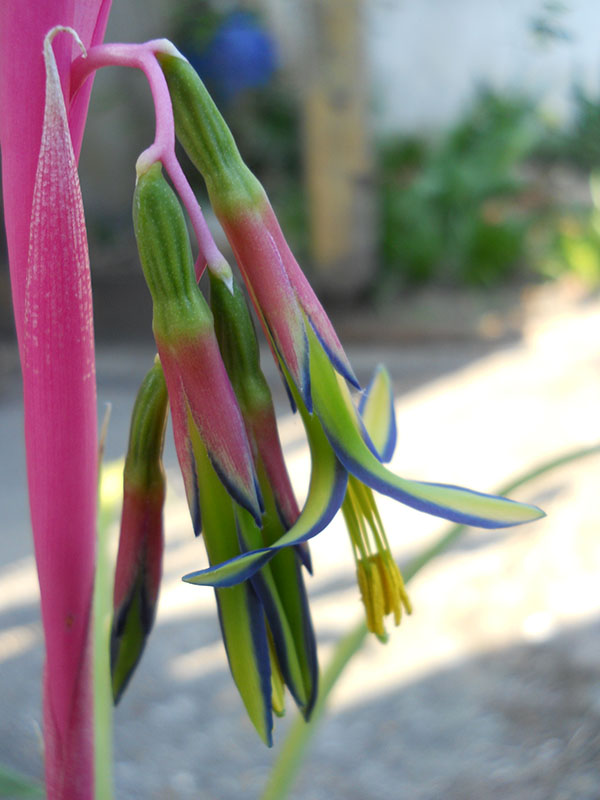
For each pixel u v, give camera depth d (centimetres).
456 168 109
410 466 65
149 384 12
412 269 101
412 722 41
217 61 104
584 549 52
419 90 134
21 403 79
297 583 12
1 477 67
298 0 91
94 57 10
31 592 53
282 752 18
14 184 11
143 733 42
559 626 46
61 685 13
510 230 103
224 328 11
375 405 13
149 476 12
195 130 10
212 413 11
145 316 97
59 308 11
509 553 53
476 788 38
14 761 39
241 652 12
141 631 13
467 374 81
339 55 89
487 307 95
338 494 11
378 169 111
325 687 18
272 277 11
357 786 38
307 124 94
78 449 11
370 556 12
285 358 11
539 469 17
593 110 123
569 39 61
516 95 121
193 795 39
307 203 99
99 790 17
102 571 17
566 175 127
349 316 94
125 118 127
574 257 102
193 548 55
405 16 130
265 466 12
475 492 11
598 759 38
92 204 128
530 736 40
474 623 47
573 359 82
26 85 11
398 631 47
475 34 130
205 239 10
